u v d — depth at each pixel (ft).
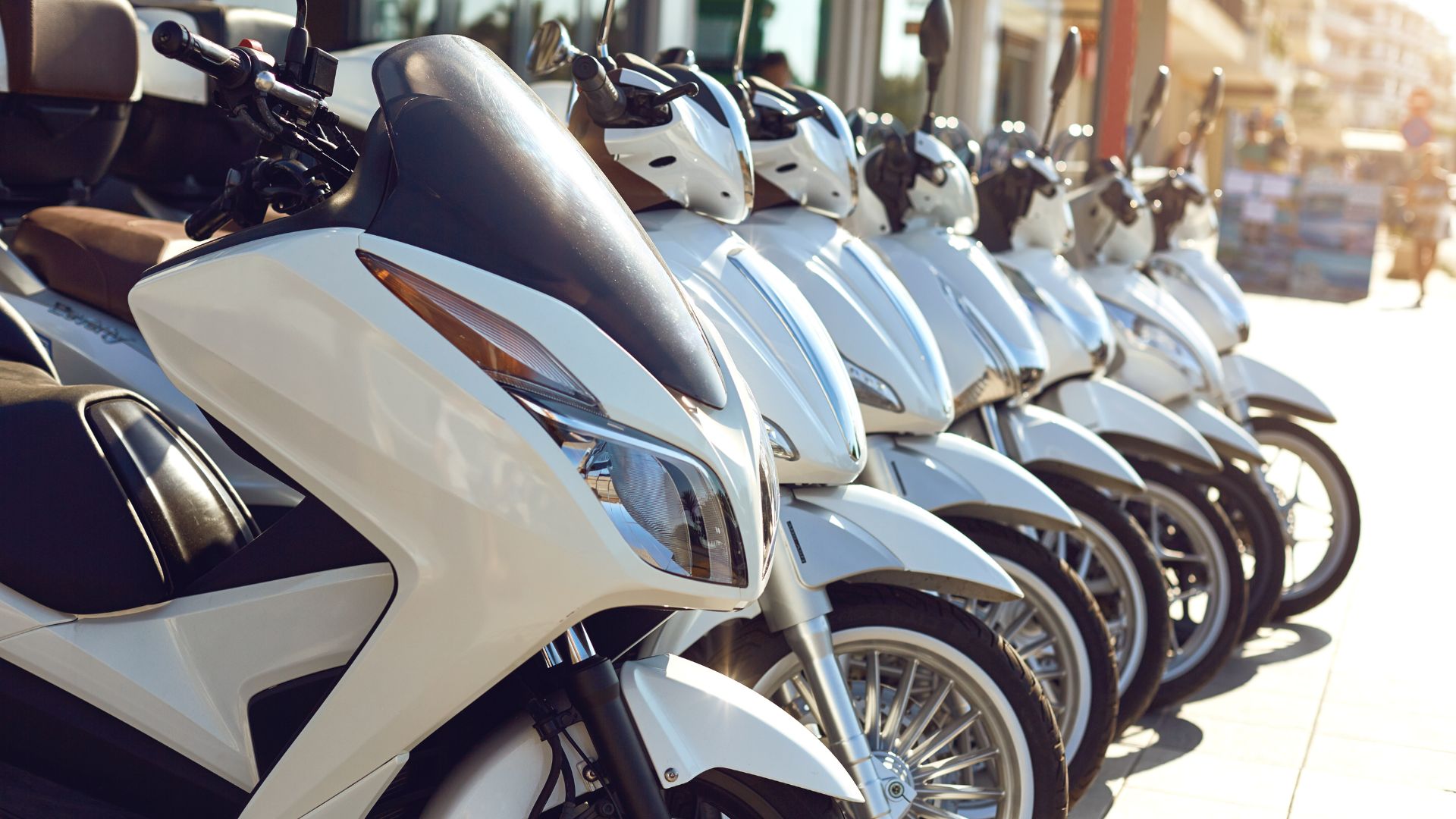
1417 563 17.60
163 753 5.42
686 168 7.69
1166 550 12.82
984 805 8.16
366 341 5.08
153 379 7.80
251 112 5.58
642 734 5.37
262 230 5.34
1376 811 10.33
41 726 5.42
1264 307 52.60
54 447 5.61
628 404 5.08
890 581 7.30
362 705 5.25
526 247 5.22
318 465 5.18
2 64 8.61
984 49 36.37
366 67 9.32
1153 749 11.38
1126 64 27.63
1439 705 12.64
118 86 9.25
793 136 8.82
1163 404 13.08
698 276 7.53
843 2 30.17
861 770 6.81
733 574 5.18
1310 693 12.85
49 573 5.41
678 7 24.80
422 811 5.76
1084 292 11.76
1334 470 14.93
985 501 8.38
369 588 5.46
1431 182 57.41
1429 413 29.89
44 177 9.23
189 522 5.87
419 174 5.25
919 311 8.86
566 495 4.98
